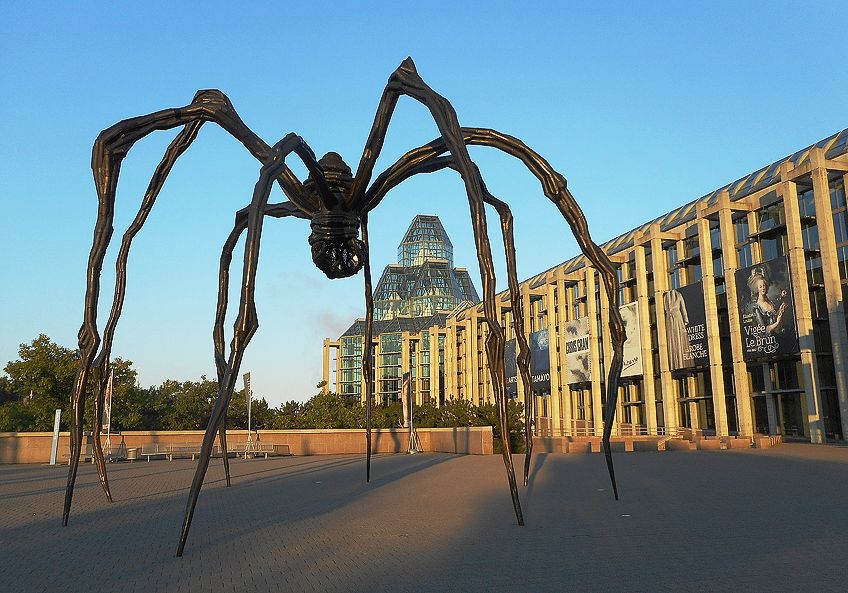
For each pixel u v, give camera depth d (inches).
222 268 482.3
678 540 293.4
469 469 741.3
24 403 1686.8
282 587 216.4
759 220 1507.1
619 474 653.3
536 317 2314.2
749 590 205.5
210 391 2065.7
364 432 1183.6
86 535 327.0
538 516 371.2
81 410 354.3
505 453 337.1
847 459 820.6
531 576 229.0
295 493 519.2
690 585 213.3
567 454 1045.2
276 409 2204.7
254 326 267.6
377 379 3543.3
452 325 2915.8
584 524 341.1
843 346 1202.0
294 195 389.7
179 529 343.6
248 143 328.8
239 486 588.4
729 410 1612.9
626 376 1824.6
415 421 1423.5
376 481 608.4
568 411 2030.0
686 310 1595.7
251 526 351.3
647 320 1743.4
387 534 317.4
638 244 1768.0
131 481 657.0
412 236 4365.2
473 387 2640.3
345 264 397.1
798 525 329.7
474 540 298.4
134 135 334.0
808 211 1378.0
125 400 1544.0
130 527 352.8
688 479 592.7
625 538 300.2
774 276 1347.2
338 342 3799.2
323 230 383.9
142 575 237.6
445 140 307.4
